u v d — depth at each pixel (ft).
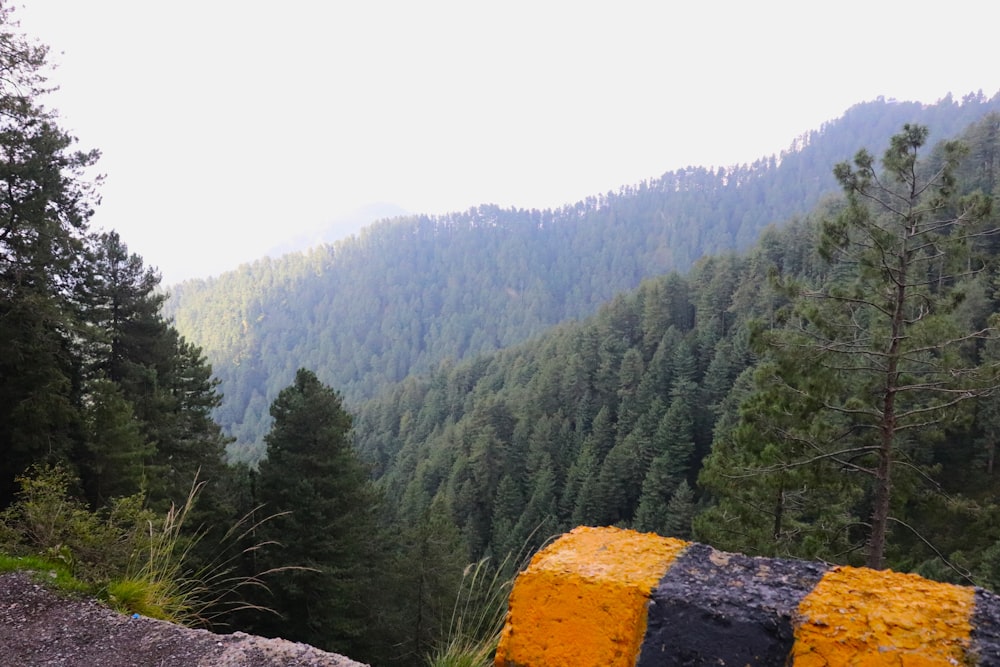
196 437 57.41
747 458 29.91
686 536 117.60
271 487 41.47
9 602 9.81
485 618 7.49
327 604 38.73
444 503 108.99
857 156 26.73
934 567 43.68
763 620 3.37
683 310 249.96
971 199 24.31
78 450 39.27
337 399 43.70
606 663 3.61
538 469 165.37
